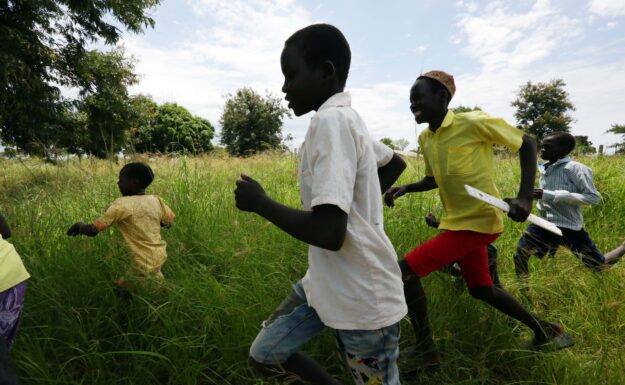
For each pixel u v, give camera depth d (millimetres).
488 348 2119
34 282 2406
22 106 9164
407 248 3078
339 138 1147
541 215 3234
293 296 1522
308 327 1468
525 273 2949
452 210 2262
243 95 28344
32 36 9617
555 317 2568
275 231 3322
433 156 2312
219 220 3609
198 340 2064
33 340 2000
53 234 3059
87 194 3768
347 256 1239
